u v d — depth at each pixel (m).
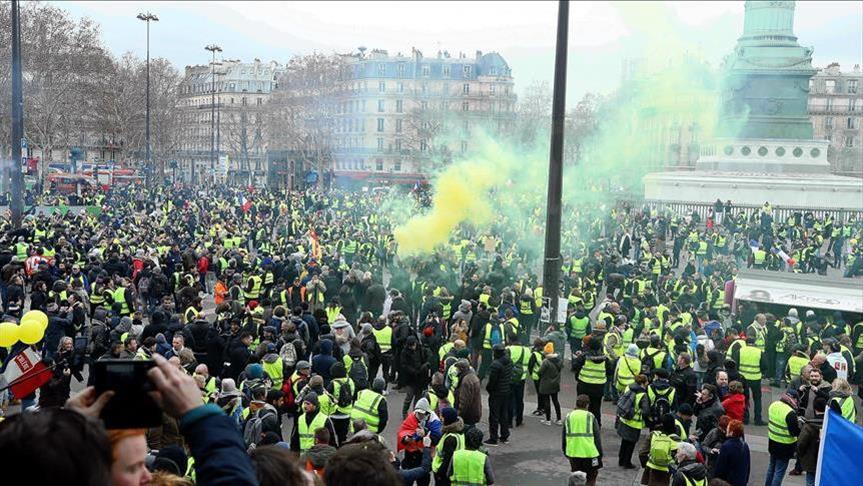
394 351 23.17
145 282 31.28
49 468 2.05
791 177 68.12
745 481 13.60
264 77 191.75
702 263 47.12
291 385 16.72
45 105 91.25
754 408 21.70
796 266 46.03
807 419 15.65
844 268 50.69
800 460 15.34
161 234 42.94
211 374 19.92
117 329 19.81
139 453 2.64
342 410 15.71
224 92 187.75
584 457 14.73
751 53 71.12
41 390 16.72
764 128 71.38
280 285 30.31
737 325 25.14
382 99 150.38
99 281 27.92
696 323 25.78
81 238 40.12
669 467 13.92
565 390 23.97
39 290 24.84
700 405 16.38
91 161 141.00
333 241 44.53
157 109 121.94
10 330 13.68
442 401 15.56
